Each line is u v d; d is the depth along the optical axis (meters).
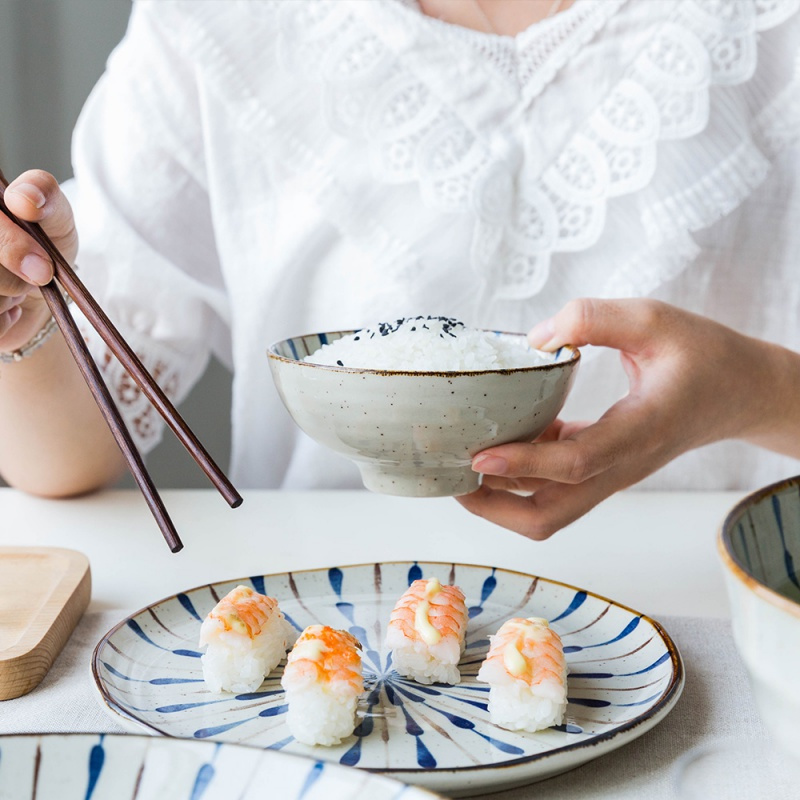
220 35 0.89
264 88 0.90
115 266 0.92
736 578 0.41
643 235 0.88
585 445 0.55
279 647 0.53
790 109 0.90
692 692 0.51
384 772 0.44
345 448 0.53
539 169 0.87
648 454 0.59
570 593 0.57
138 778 0.41
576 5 0.85
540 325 0.60
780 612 0.40
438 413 0.50
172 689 0.51
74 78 1.28
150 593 0.62
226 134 0.93
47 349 0.75
